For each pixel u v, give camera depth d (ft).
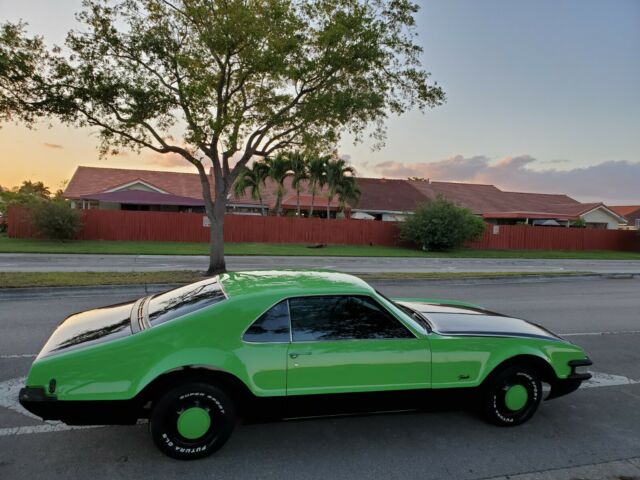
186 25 38.52
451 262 73.97
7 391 14.61
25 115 38.14
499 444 12.01
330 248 85.97
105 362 10.14
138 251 68.13
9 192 133.08
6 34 34.78
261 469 10.52
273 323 11.09
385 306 11.93
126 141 41.86
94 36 37.04
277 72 36.83
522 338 12.95
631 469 10.96
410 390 11.76
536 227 109.29
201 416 10.61
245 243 89.15
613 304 35.12
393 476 10.36
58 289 32.76
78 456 10.91
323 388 11.13
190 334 10.55
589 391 16.15
